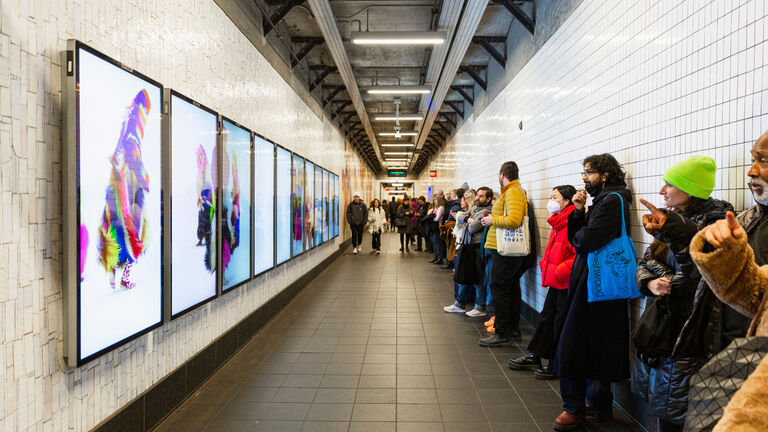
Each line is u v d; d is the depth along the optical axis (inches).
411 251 494.3
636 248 101.9
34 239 66.0
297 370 134.5
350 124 552.4
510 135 236.1
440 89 334.3
